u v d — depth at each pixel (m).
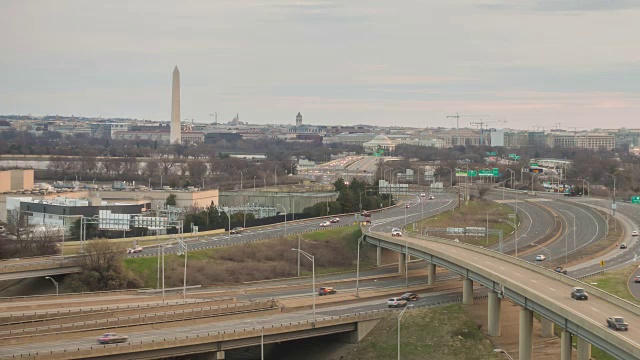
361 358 173.50
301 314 187.50
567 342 143.25
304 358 176.88
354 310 191.75
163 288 195.75
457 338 176.75
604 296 152.50
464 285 198.38
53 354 147.12
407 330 181.75
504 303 199.88
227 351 180.88
